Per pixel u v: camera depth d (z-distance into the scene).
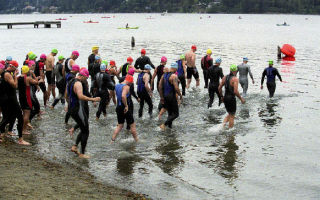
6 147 9.38
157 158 9.09
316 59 30.94
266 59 30.91
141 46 42.28
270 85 16.19
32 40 50.72
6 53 34.16
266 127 11.84
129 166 8.54
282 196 7.17
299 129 11.63
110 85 12.31
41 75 13.84
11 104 9.67
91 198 6.61
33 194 6.45
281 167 8.60
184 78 16.47
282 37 60.31
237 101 15.70
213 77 14.03
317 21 161.88
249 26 108.75
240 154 9.41
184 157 9.16
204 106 14.72
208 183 7.71
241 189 7.45
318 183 7.75
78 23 131.62
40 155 9.01
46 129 11.28
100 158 9.01
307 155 9.39
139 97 12.72
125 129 11.50
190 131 11.36
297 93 17.38
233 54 34.41
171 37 59.44
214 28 94.50
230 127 11.66
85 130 9.05
